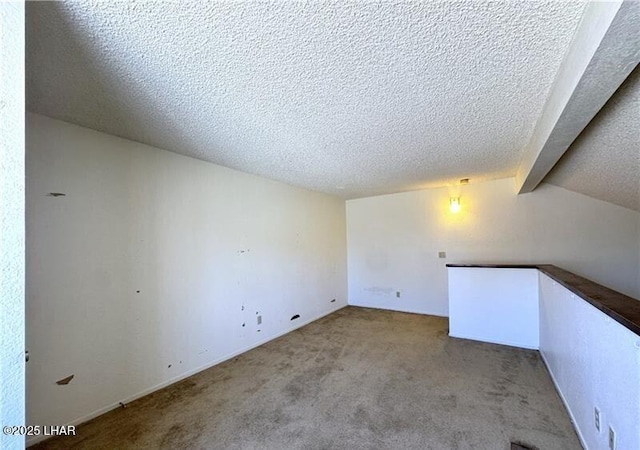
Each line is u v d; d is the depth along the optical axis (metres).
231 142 2.37
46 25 1.06
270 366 2.83
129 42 1.17
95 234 2.09
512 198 3.94
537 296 3.16
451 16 1.05
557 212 3.68
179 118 1.91
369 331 3.85
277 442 1.74
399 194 4.89
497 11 1.03
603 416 1.39
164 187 2.54
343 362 2.88
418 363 2.82
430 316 4.53
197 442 1.75
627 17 0.85
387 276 5.04
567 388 2.01
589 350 1.58
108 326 2.14
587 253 3.52
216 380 2.55
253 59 1.29
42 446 1.74
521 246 3.89
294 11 1.01
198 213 2.81
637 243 3.29
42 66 1.33
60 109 1.77
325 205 4.89
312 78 1.45
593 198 3.48
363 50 1.24
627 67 1.07
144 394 2.31
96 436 1.83
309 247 4.44
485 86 1.55
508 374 2.55
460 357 2.95
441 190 4.50
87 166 2.06
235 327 3.14
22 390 0.79
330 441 1.74
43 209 1.86
